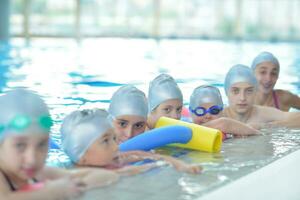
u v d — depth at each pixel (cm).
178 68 984
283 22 2555
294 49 1638
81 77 812
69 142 267
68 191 214
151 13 2327
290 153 307
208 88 377
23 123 197
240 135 364
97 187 229
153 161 279
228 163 280
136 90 326
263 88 483
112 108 320
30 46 1434
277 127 402
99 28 2180
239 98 407
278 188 239
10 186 212
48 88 682
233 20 2466
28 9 1852
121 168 260
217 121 363
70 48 1391
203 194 221
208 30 2458
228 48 1592
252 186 235
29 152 200
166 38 2064
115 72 889
